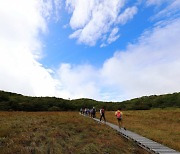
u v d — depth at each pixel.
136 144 21.50
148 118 53.06
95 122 32.12
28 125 23.33
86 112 55.47
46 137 18.52
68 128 23.84
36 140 17.25
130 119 49.62
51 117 31.39
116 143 20.16
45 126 23.14
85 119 34.19
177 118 51.19
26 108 97.31
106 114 63.72
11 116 31.66
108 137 22.25
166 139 25.42
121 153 17.88
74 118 32.47
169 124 42.50
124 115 61.12
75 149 16.88
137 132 28.30
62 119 29.28
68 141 18.91
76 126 25.67
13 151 14.52
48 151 14.97
